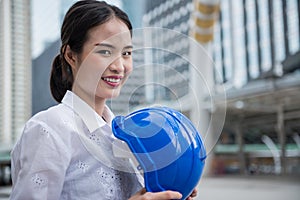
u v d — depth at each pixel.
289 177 11.05
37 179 0.84
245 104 12.50
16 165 0.91
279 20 17.16
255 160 14.68
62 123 0.89
